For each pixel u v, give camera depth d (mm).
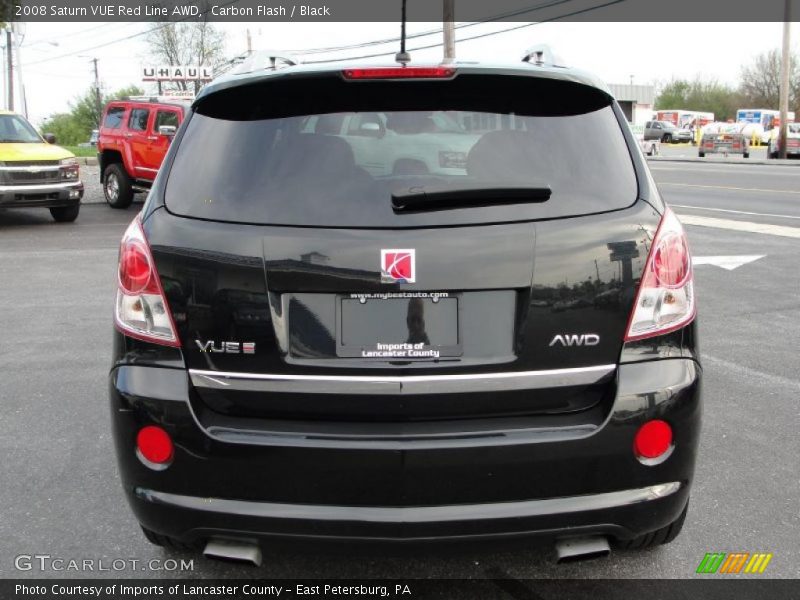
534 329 2490
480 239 2482
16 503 3758
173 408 2523
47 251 11438
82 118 87562
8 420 4824
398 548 2467
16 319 7398
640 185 2682
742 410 4898
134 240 2646
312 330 2502
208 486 2516
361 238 2482
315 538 2471
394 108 2754
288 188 2590
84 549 3355
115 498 3811
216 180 2660
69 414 4926
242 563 2604
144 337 2602
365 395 2480
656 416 2520
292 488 2465
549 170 2631
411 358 2488
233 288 2512
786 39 40594
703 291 8227
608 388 2543
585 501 2490
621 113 2836
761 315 7254
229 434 2492
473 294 2486
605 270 2523
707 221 13805
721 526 3488
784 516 3578
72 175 14641
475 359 2492
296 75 2693
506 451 2428
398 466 2418
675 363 2592
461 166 2648
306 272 2482
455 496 2447
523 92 2775
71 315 7562
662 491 2564
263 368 2512
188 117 2871
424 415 2488
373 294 2479
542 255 2490
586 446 2465
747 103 90000
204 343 2539
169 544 2938
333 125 2719
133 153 16844
